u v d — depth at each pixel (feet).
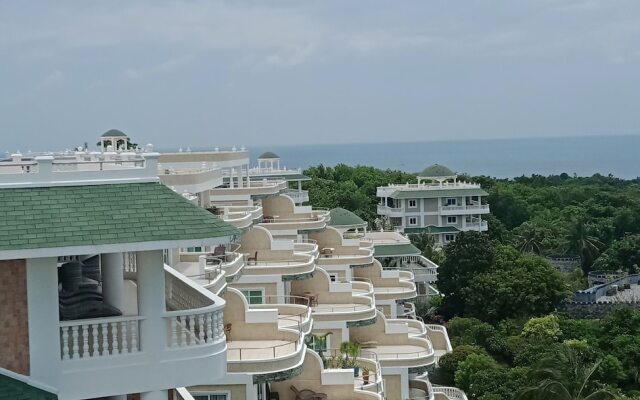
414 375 157.99
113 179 52.85
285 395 109.70
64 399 49.57
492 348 201.57
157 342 51.42
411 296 193.47
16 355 49.14
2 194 50.39
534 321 210.18
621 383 183.01
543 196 445.37
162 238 49.24
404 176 447.42
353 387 110.01
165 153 169.58
